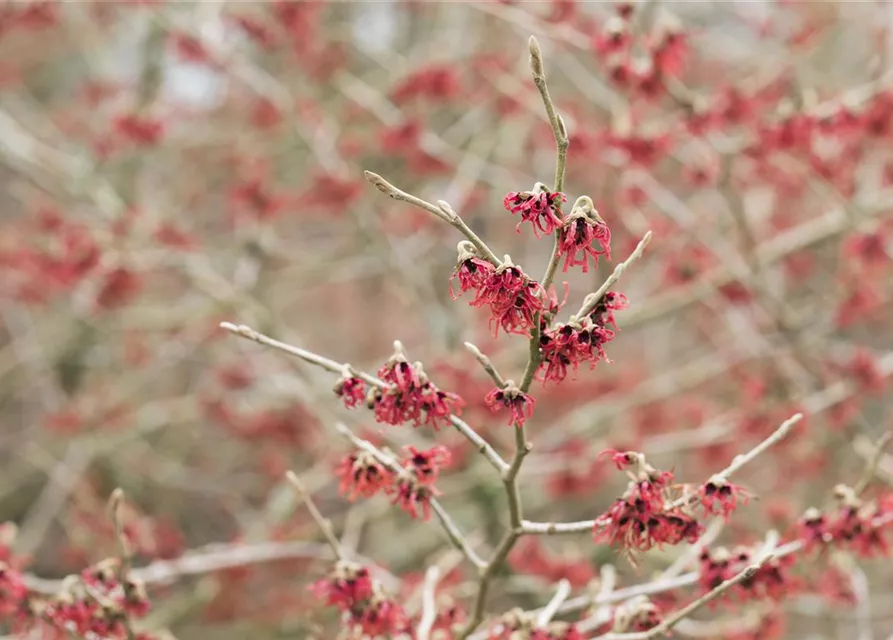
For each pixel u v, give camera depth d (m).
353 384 2.47
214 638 7.21
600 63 5.59
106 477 8.20
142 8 6.71
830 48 8.00
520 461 2.62
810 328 6.77
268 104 7.09
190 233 7.41
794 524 3.60
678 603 3.95
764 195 7.44
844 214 5.95
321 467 6.61
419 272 6.88
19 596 3.38
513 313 2.19
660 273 6.80
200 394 7.45
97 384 8.38
